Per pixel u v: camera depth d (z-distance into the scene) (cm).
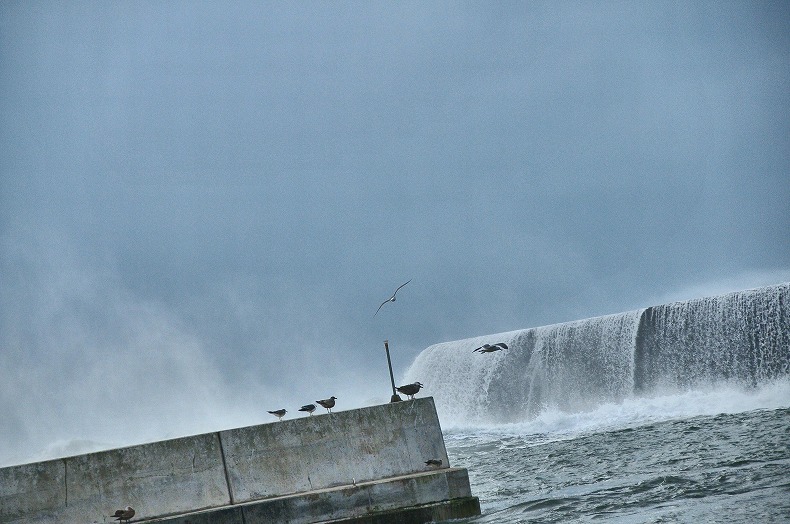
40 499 5356
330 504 5472
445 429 13700
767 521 4903
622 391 12169
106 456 5469
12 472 5359
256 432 5662
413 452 5784
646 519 5375
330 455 5706
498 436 11762
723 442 7975
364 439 5762
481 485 7656
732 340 11081
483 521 5588
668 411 10988
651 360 11869
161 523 5284
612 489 6500
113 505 5409
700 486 6162
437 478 5622
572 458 8525
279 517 5409
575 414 12050
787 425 8400
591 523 5472
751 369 10875
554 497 6456
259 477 5597
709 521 5097
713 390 11181
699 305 11456
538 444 10156
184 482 5512
